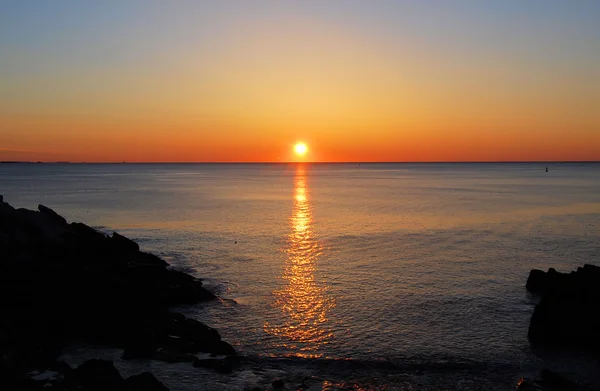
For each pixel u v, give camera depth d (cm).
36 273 2531
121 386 1504
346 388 1797
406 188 13462
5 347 1803
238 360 2009
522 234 5172
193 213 7156
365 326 2447
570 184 14575
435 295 2952
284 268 3650
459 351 2150
